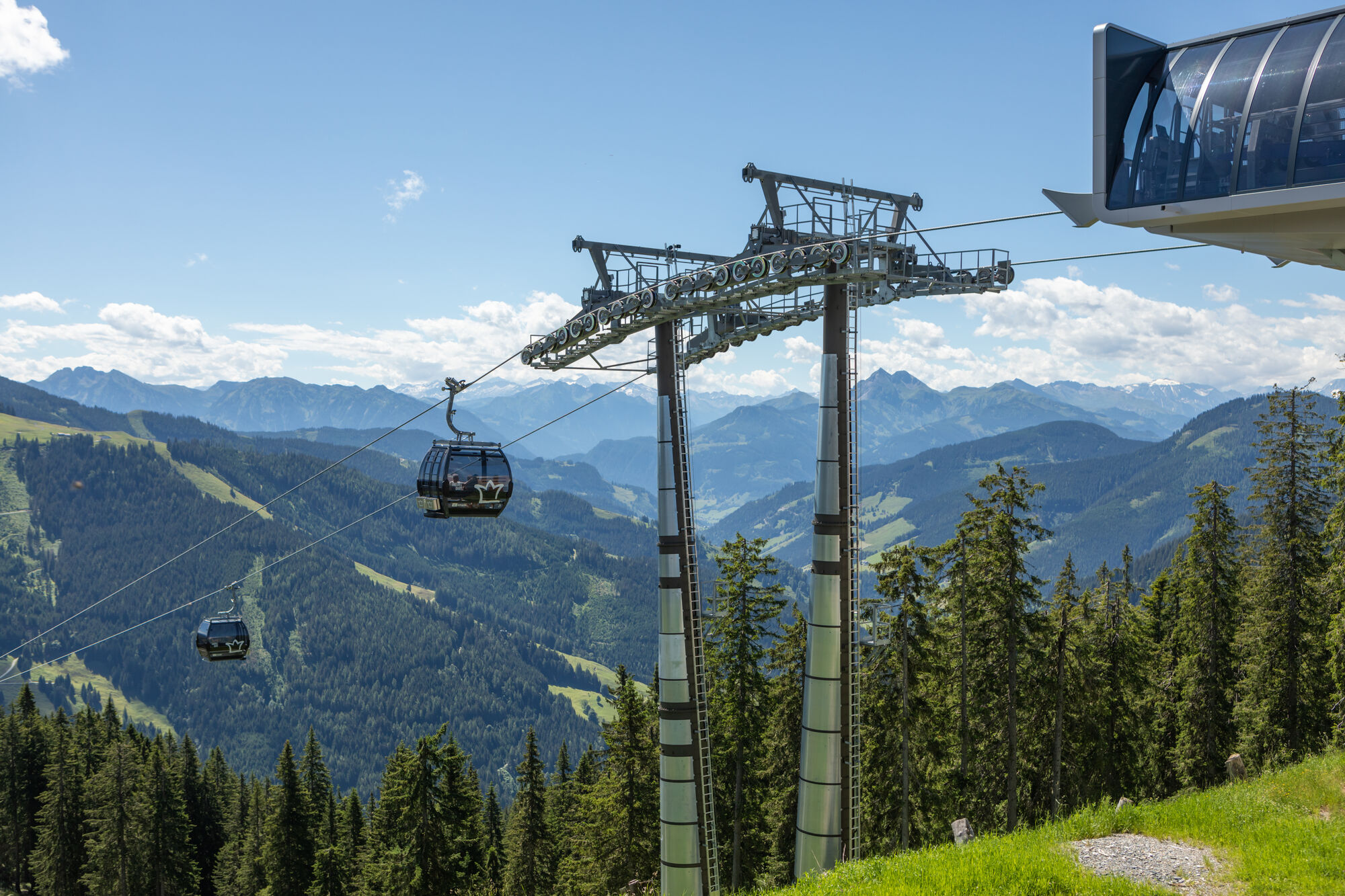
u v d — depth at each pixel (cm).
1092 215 1639
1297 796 1991
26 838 9500
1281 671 4025
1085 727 4003
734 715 4075
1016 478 3738
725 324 3231
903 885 1481
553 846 6438
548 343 3378
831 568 2522
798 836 2545
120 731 11538
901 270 2466
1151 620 5284
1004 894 1409
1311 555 4000
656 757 4506
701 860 2867
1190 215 1520
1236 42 1523
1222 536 4306
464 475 3089
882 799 3812
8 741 9475
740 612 4094
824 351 2564
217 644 4150
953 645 3978
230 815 10862
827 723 2503
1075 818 1866
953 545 3841
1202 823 1772
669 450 2938
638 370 3067
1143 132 1586
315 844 7612
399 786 5697
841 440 2528
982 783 3909
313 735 9138
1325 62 1392
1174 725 4778
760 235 2764
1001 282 2462
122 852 7919
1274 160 1434
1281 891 1391
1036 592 3719
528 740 6322
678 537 2917
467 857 6041
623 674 4644
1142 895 1382
